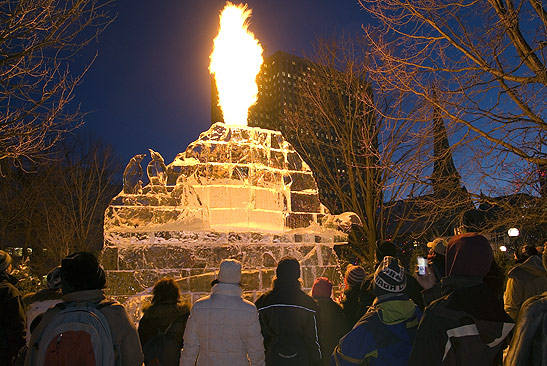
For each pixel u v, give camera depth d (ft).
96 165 83.30
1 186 73.77
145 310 12.79
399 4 23.26
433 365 7.48
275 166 22.12
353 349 9.16
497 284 9.39
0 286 12.12
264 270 19.60
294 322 11.34
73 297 8.99
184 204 19.72
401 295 9.41
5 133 22.35
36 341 8.68
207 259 18.93
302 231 21.35
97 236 83.46
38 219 79.61
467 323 7.39
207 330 10.63
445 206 24.93
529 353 6.48
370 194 44.42
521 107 21.91
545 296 6.60
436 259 12.69
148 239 18.57
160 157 20.16
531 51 20.62
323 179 49.24
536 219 23.65
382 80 25.99
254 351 10.73
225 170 20.84
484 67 21.90
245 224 20.57
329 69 46.80
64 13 22.30
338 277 21.31
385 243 14.60
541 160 21.52
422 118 25.20
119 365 9.05
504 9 22.38
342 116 47.91
